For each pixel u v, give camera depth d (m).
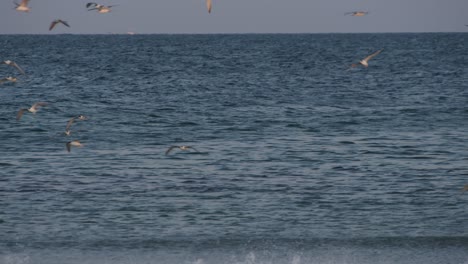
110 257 46.94
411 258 47.31
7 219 53.28
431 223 53.59
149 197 59.25
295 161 73.62
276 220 54.00
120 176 66.25
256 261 46.72
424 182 64.69
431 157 76.00
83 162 72.38
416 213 55.84
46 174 66.75
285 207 57.03
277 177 66.31
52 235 50.38
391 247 49.09
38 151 78.50
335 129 96.62
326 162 73.19
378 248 48.97
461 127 98.31
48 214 54.62
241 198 59.25
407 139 87.56
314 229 52.28
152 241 49.72
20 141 85.19
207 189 61.91
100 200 58.19
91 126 98.12
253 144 84.06
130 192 60.66
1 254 46.97
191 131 94.81
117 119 104.81
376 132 93.69
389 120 105.44
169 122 102.44
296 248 48.91
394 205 57.69
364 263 46.50
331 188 62.44
